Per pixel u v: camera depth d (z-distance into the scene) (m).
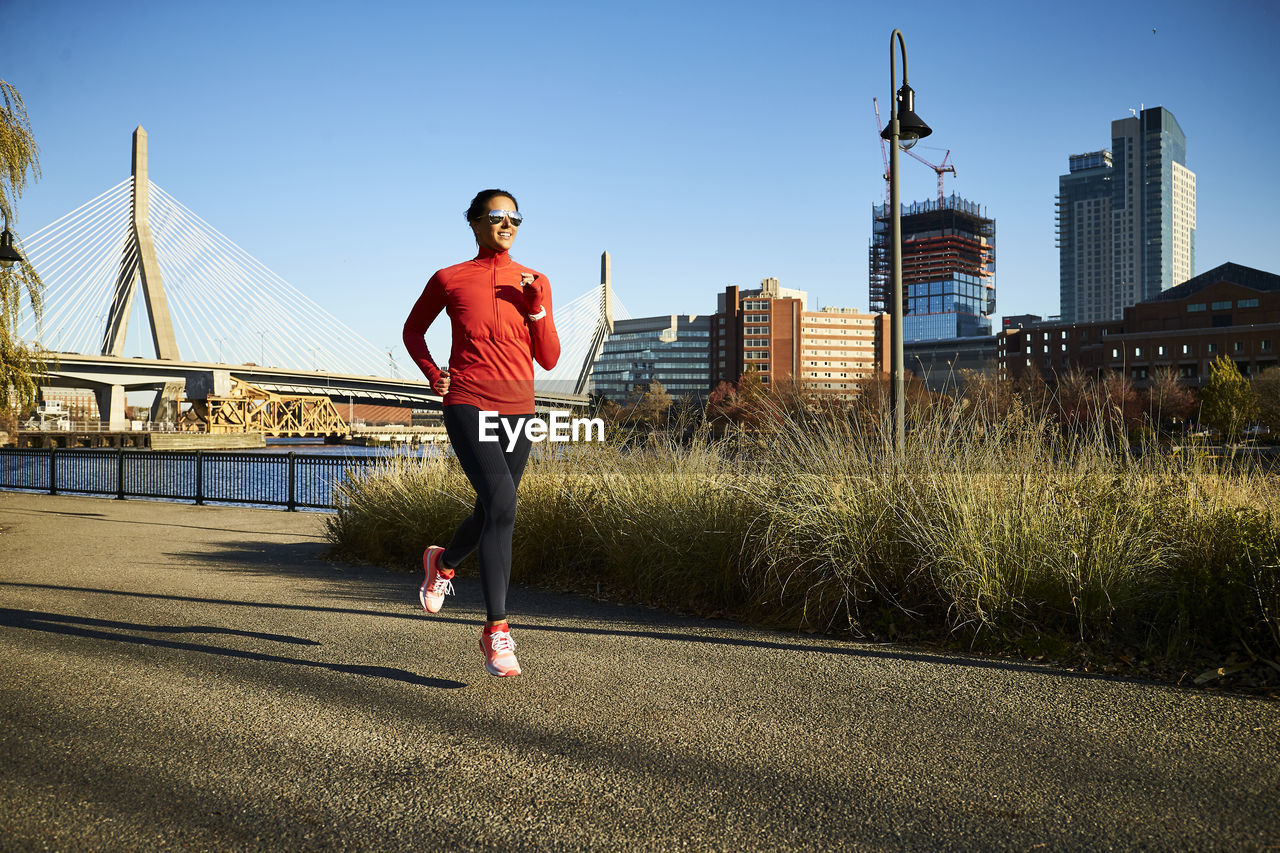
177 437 59.19
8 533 9.55
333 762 2.63
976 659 3.93
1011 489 4.81
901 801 2.35
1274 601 3.77
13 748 2.75
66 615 4.93
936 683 3.53
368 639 4.32
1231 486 4.65
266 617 4.88
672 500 5.84
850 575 4.57
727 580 5.13
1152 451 5.06
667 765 2.62
